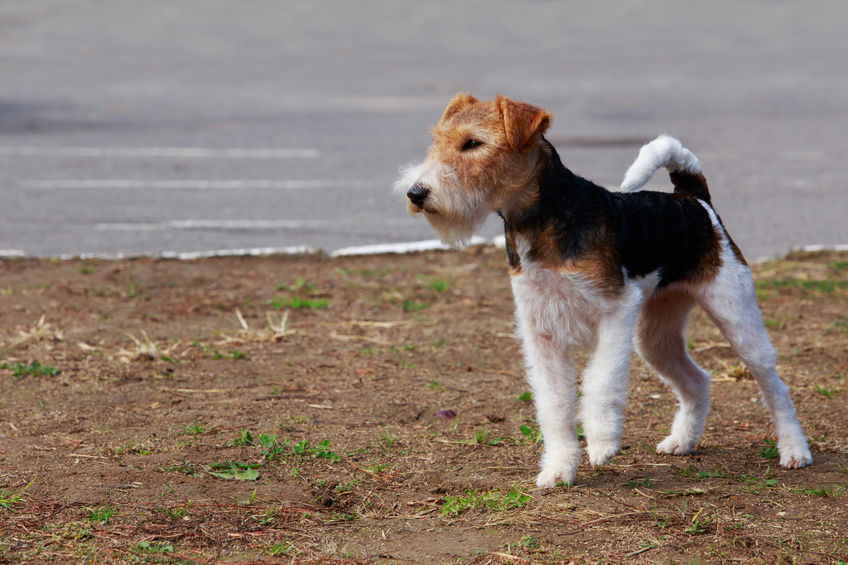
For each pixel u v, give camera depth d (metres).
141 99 30.81
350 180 21.39
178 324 12.60
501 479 7.68
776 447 8.33
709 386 8.47
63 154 23.28
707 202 8.23
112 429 8.76
